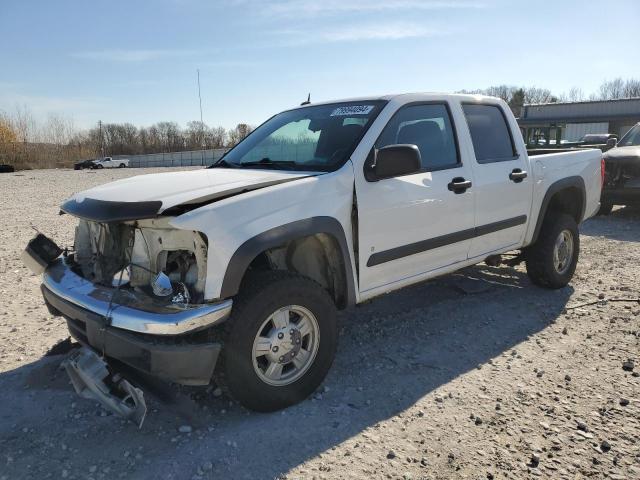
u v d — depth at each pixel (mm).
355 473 2756
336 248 3568
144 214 2889
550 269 5426
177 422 3246
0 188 21516
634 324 4656
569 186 5559
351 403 3443
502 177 4766
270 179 3402
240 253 2975
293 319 3410
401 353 4199
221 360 3090
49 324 4844
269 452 2936
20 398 3537
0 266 6980
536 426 3141
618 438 3010
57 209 13453
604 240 8219
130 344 2883
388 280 3982
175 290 2945
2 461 2883
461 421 3215
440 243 4273
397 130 4059
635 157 9383
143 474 2764
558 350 4180
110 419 3289
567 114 42875
